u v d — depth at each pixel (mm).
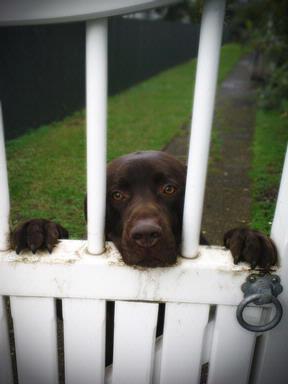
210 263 401
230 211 1214
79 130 2127
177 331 430
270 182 1397
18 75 1948
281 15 1832
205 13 312
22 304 423
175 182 635
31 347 448
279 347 429
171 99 3162
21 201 1198
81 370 456
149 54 4324
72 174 1429
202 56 322
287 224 378
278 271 395
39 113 2154
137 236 421
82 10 308
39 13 311
